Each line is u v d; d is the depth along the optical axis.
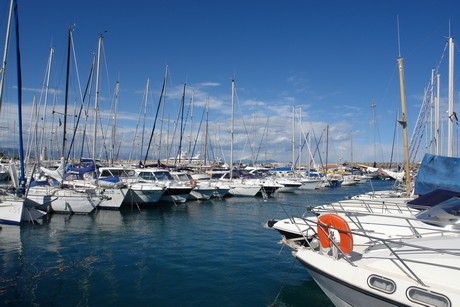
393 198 15.52
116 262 11.05
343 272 5.93
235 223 18.38
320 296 8.48
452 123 17.72
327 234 6.67
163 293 8.60
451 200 8.86
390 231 8.82
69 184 22.17
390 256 6.08
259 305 7.99
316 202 29.00
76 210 19.48
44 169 21.02
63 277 9.60
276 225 10.10
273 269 10.48
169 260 11.35
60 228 16.03
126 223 17.86
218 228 16.94
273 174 42.50
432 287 4.92
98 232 15.49
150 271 10.23
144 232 15.75
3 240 13.59
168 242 13.85
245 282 9.39
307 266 6.73
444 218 8.30
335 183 47.59
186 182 27.59
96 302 8.01
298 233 9.29
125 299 8.20
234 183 32.16
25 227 16.02
